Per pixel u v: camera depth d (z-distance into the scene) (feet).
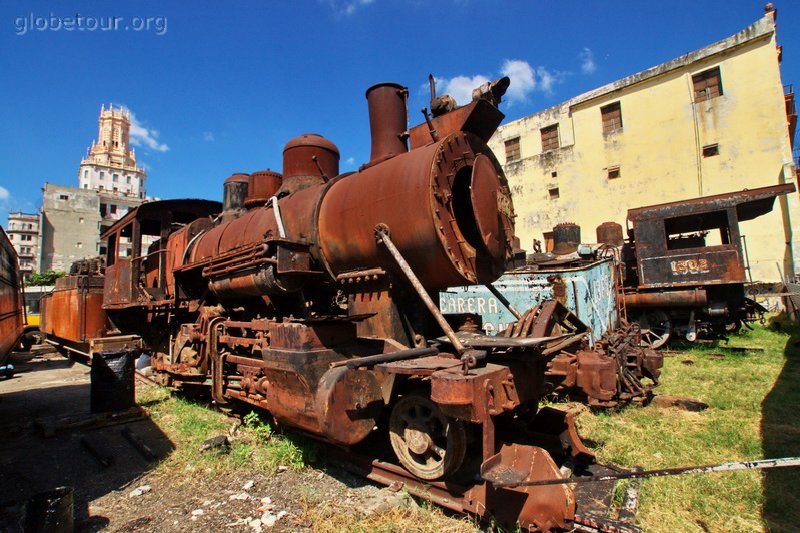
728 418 18.10
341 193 15.85
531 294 28.94
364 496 12.09
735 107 63.62
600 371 17.99
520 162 86.17
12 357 44.68
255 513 11.44
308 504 11.73
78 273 42.29
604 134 76.02
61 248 173.78
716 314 35.42
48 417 19.62
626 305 38.45
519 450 10.67
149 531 10.76
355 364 11.55
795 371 26.13
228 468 14.17
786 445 14.93
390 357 11.78
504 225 15.35
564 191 80.18
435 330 15.69
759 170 61.46
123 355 20.90
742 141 63.00
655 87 70.85
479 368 10.94
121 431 18.22
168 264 27.40
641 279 38.17
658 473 8.35
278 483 13.15
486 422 10.05
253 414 17.56
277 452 14.74
